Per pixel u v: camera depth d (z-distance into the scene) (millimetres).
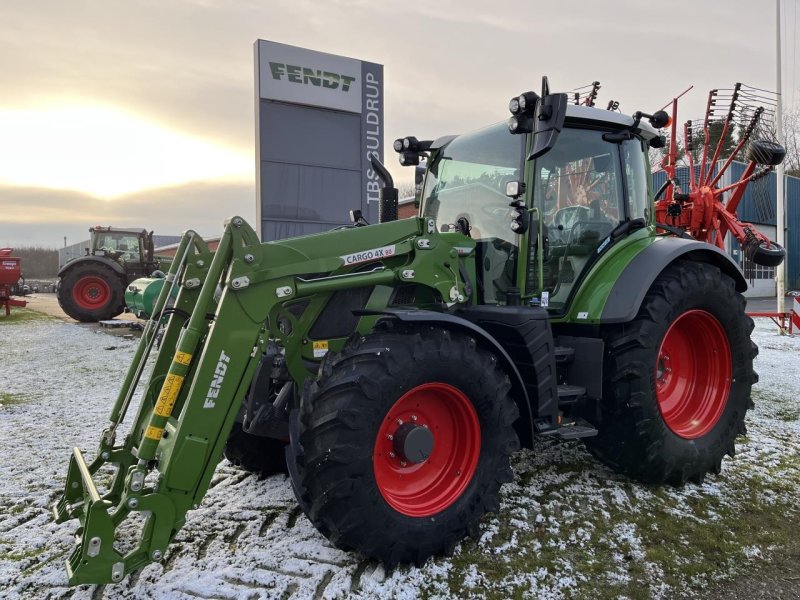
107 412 4992
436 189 4004
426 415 2693
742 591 2396
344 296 2906
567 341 3482
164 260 14648
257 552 2574
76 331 11492
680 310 3387
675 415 3631
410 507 2555
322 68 8320
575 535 2803
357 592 2301
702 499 3238
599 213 3656
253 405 2787
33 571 2457
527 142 3279
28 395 5684
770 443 4164
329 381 2400
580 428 3184
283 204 8258
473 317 3207
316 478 2322
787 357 7570
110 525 2105
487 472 2691
